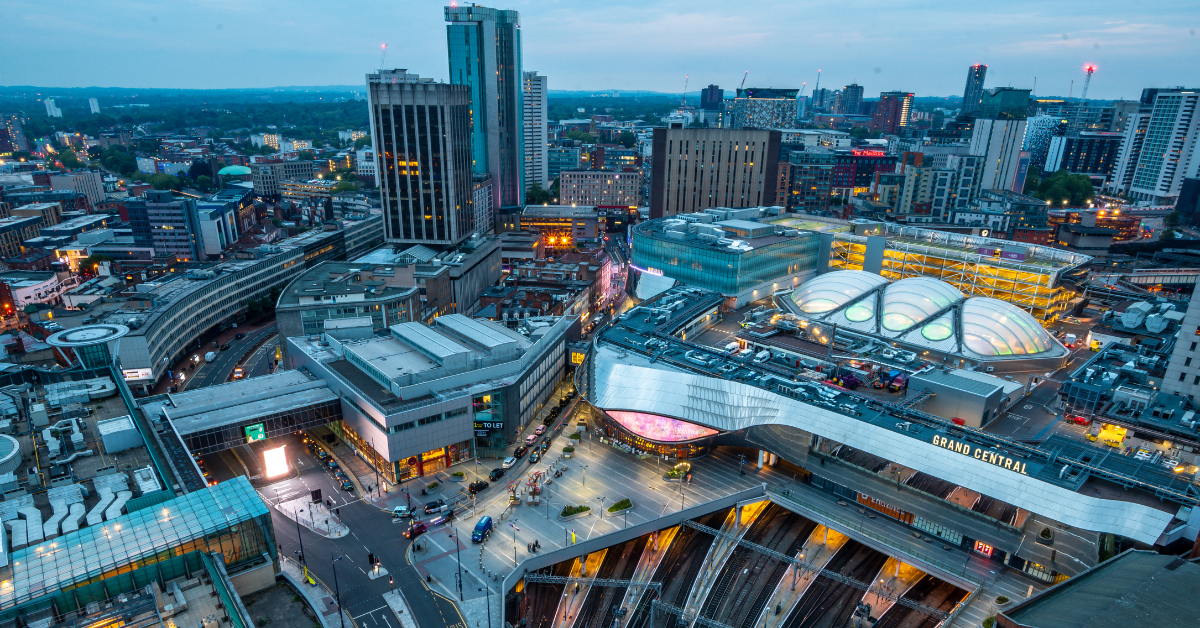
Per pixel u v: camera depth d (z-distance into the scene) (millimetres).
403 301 187125
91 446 108062
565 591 104688
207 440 122125
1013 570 99562
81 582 74875
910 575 109688
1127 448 112688
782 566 111625
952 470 102062
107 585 77125
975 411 123812
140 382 166500
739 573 110062
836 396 121500
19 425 112812
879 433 110000
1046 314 185125
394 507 118438
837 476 116938
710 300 184875
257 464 134125
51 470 99688
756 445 125750
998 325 160125
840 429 113312
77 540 80438
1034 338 158250
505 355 144125
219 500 89250
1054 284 181375
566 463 132250
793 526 121875
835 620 100562
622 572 110562
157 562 80125
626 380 134750
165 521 84500
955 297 178375
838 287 189625
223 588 77562
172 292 198000
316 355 151875
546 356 160375
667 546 117250
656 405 129875
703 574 109750
